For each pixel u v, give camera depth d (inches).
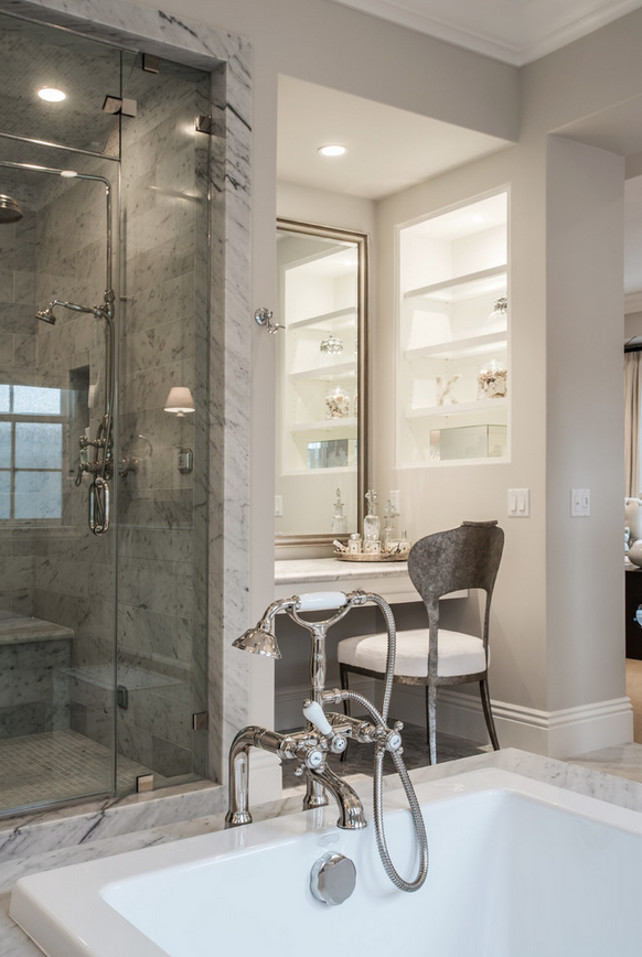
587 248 150.3
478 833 67.7
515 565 147.6
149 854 56.9
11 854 98.0
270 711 120.0
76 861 62.4
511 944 67.8
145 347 114.5
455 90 141.0
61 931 47.6
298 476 166.4
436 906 65.2
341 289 172.4
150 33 110.4
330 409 170.9
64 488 108.0
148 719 113.2
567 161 147.9
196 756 117.3
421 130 142.5
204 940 55.5
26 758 104.3
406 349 171.5
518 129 148.9
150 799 108.8
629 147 152.3
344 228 172.2
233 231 117.5
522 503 146.3
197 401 119.0
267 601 120.9
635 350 380.8
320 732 60.3
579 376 148.3
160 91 115.4
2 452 104.0
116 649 110.9
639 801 68.7
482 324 168.9
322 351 170.1
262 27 121.3
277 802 73.1
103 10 107.0
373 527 166.4
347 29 129.6
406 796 66.9
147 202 114.5
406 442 172.7
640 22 131.1
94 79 110.0
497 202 156.3
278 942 58.1
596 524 150.1
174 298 117.0
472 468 155.8
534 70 147.0
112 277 111.8
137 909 53.1
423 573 129.8
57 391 107.8
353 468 174.2
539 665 143.3
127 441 112.7
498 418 161.0
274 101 122.1
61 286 108.1
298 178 163.5
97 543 110.0
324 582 141.3
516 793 68.2
